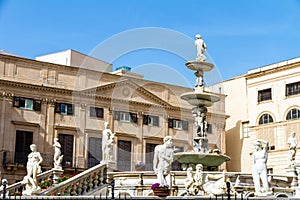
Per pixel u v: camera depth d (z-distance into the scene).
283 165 44.41
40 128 43.16
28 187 17.69
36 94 43.16
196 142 23.48
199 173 17.50
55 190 18.31
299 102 44.66
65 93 44.47
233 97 51.41
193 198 13.30
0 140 41.00
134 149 47.34
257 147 16.31
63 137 44.19
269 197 14.30
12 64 42.25
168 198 13.13
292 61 45.94
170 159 16.47
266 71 48.00
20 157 41.81
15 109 42.09
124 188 20.11
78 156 44.34
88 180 19.80
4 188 11.48
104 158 21.31
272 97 47.19
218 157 21.95
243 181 19.94
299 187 18.88
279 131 45.75
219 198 13.43
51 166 42.69
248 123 49.47
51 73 44.03
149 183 19.94
